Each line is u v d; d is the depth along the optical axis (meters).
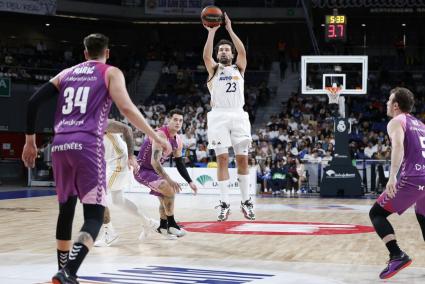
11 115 23.50
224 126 7.57
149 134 3.99
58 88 4.09
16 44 27.83
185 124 22.59
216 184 18.83
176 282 4.69
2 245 6.87
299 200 16.39
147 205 13.55
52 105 24.00
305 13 25.72
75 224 9.08
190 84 26.30
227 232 8.46
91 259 5.96
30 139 4.01
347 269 5.48
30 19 27.14
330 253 6.51
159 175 7.35
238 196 18.36
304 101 24.62
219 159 7.68
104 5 26.67
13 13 25.80
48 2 24.91
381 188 18.81
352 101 25.19
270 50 29.23
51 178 21.33
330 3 26.11
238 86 7.58
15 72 24.27
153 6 26.89
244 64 7.63
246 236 8.00
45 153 21.42
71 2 26.02
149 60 28.19
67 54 26.91
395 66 27.61
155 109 23.98
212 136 7.62
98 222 3.85
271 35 29.17
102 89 3.97
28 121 3.99
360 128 22.72
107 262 5.77
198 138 21.83
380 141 19.94
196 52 28.81
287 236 8.04
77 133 3.89
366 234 8.34
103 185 3.92
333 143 19.48
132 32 29.55
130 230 8.59
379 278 5.04
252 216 7.75
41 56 26.19
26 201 14.30
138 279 4.80
